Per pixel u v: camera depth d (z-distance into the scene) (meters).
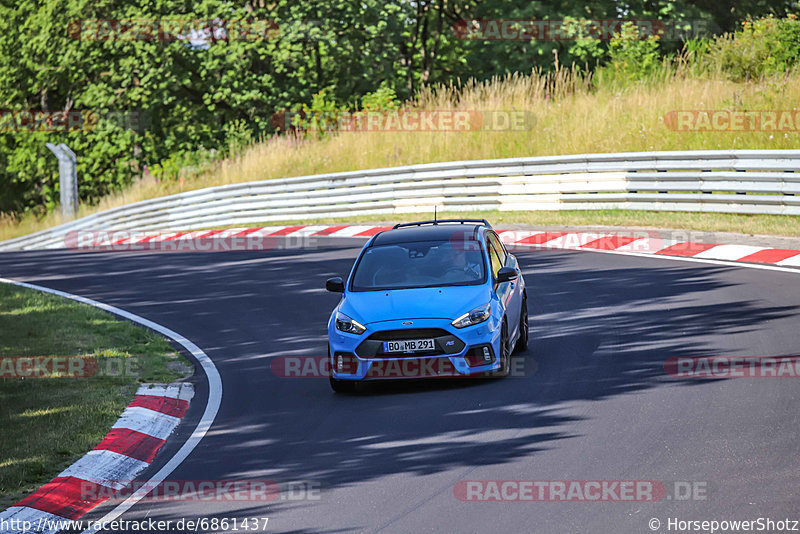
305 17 159.50
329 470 27.39
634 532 20.94
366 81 173.00
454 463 26.80
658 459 25.59
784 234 65.75
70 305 61.34
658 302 48.88
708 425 28.25
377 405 34.47
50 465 30.06
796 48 107.81
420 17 180.88
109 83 170.00
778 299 46.59
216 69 165.00
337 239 87.69
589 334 43.16
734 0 167.88
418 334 35.59
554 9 165.00
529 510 22.72
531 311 49.75
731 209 74.50
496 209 90.94
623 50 124.44
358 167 118.69
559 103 115.88
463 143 113.88
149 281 72.94
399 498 24.34
